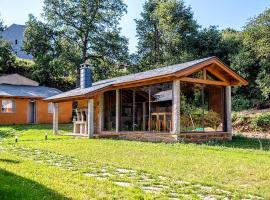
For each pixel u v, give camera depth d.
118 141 15.00
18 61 40.97
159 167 8.19
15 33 54.06
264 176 7.21
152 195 5.35
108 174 7.26
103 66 38.59
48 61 35.88
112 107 19.81
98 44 36.94
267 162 9.04
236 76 16.91
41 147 12.58
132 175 7.13
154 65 40.41
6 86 31.67
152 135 16.03
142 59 43.06
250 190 5.93
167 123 16.67
